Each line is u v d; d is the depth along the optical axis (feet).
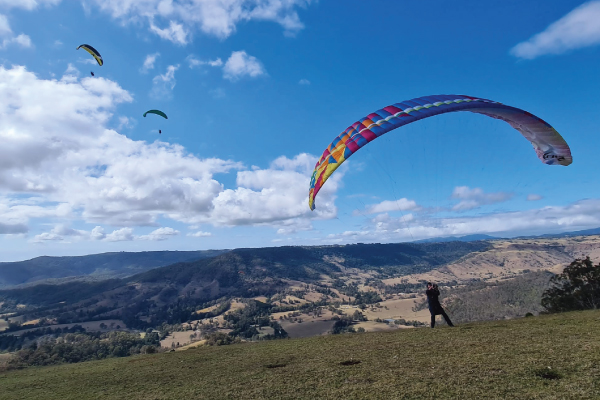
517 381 20.54
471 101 46.50
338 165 44.70
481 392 19.63
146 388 32.17
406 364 27.07
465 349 29.19
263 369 32.55
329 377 26.40
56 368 52.60
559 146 50.65
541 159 55.36
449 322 44.45
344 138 49.88
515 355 25.53
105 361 53.06
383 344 36.35
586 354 23.56
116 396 30.99
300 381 26.55
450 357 27.32
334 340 44.04
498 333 34.35
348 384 24.21
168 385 32.04
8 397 36.65
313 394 23.26
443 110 44.11
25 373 50.96
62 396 34.01
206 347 54.54
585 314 42.60
